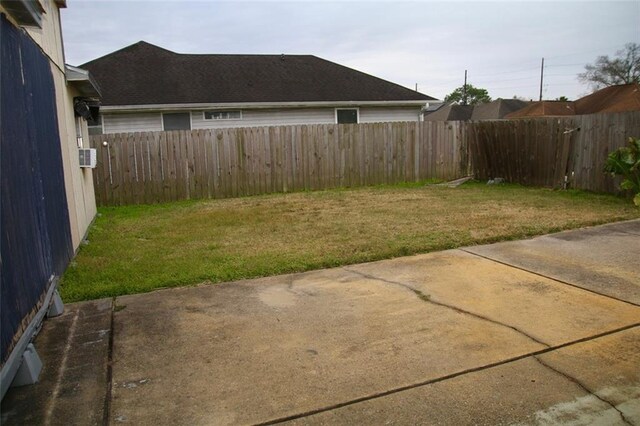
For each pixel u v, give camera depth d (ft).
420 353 9.66
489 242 18.44
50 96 15.53
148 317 11.84
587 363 9.11
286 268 15.51
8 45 10.21
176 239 20.27
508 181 37.65
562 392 8.16
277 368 9.21
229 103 46.39
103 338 10.68
